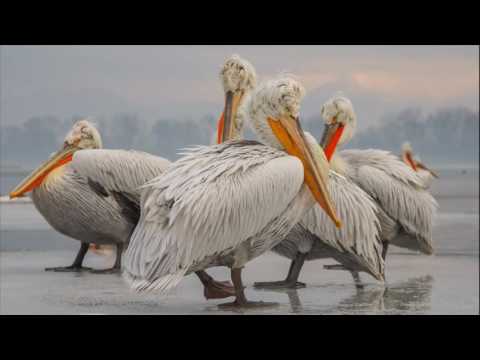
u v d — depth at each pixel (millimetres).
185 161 7820
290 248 10078
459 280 10953
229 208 7480
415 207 11891
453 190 49750
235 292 8164
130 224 11773
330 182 9789
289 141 8031
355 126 11586
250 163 7637
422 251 12414
